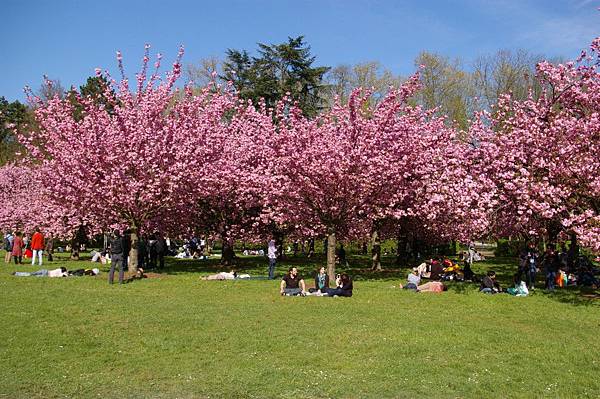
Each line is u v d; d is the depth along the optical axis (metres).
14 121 59.25
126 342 9.38
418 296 15.73
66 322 10.89
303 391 6.96
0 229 34.41
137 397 6.71
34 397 6.66
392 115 18.52
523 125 17.59
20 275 19.67
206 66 43.47
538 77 17.73
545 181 15.97
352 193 18.42
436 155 20.11
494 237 23.22
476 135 19.06
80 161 19.92
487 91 38.50
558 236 19.31
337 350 8.95
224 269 24.59
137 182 19.59
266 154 21.02
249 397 6.76
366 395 6.88
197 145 21.50
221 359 8.37
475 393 6.99
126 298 14.41
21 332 9.88
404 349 9.02
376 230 26.23
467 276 20.75
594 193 15.02
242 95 38.41
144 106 20.56
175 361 8.24
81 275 20.12
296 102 19.14
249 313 12.27
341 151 17.50
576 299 15.54
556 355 8.89
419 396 6.87
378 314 12.36
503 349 9.24
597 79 15.91
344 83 44.34
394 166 18.38
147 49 21.30
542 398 6.86
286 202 20.17
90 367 7.88
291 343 9.36
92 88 43.31
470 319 12.06
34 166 31.67
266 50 40.31
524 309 13.69
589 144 15.45
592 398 6.88
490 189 16.75
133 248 20.31
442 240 30.75
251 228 27.83
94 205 21.11
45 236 28.09
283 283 15.75
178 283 18.17
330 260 19.00
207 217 27.14
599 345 9.71
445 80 39.56
